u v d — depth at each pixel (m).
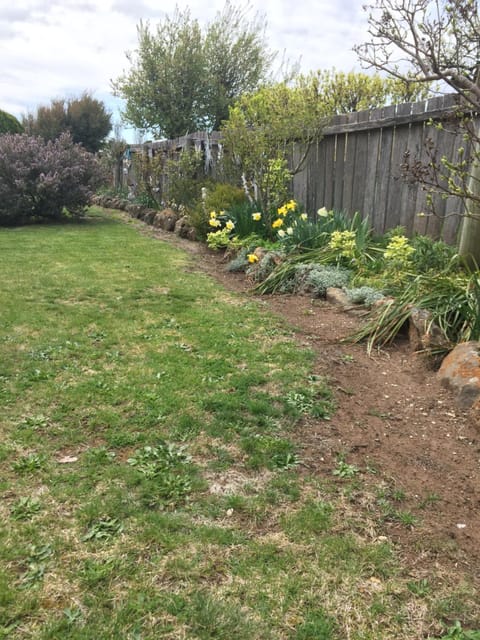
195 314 4.51
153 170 12.42
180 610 1.57
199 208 8.27
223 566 1.75
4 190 9.99
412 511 2.07
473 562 1.81
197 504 2.06
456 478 2.29
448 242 5.31
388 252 4.64
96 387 3.03
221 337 3.93
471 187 4.37
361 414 2.85
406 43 3.40
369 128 6.14
